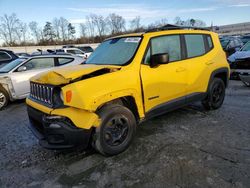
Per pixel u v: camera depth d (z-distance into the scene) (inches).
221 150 139.0
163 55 146.5
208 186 106.7
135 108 148.8
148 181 113.4
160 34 164.6
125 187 110.3
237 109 216.4
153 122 190.1
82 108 122.8
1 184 118.6
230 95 270.2
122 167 127.0
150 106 155.3
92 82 127.4
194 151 139.5
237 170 117.7
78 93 121.8
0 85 271.6
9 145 165.6
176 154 136.9
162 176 116.6
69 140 123.6
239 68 343.0
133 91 142.6
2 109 271.0
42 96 139.0
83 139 126.1
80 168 128.8
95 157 139.5
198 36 192.9
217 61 204.5
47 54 321.1
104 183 114.3
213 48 203.9
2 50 440.5
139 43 155.4
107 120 133.0
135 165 128.2
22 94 288.4
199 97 193.2
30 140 173.2
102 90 128.7
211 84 203.3
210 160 128.3
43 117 130.2
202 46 195.3
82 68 141.9
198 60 186.7
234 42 565.6
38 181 119.6
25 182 119.6
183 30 182.4
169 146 147.5
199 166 123.0
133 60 147.9
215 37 210.2
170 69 163.8
